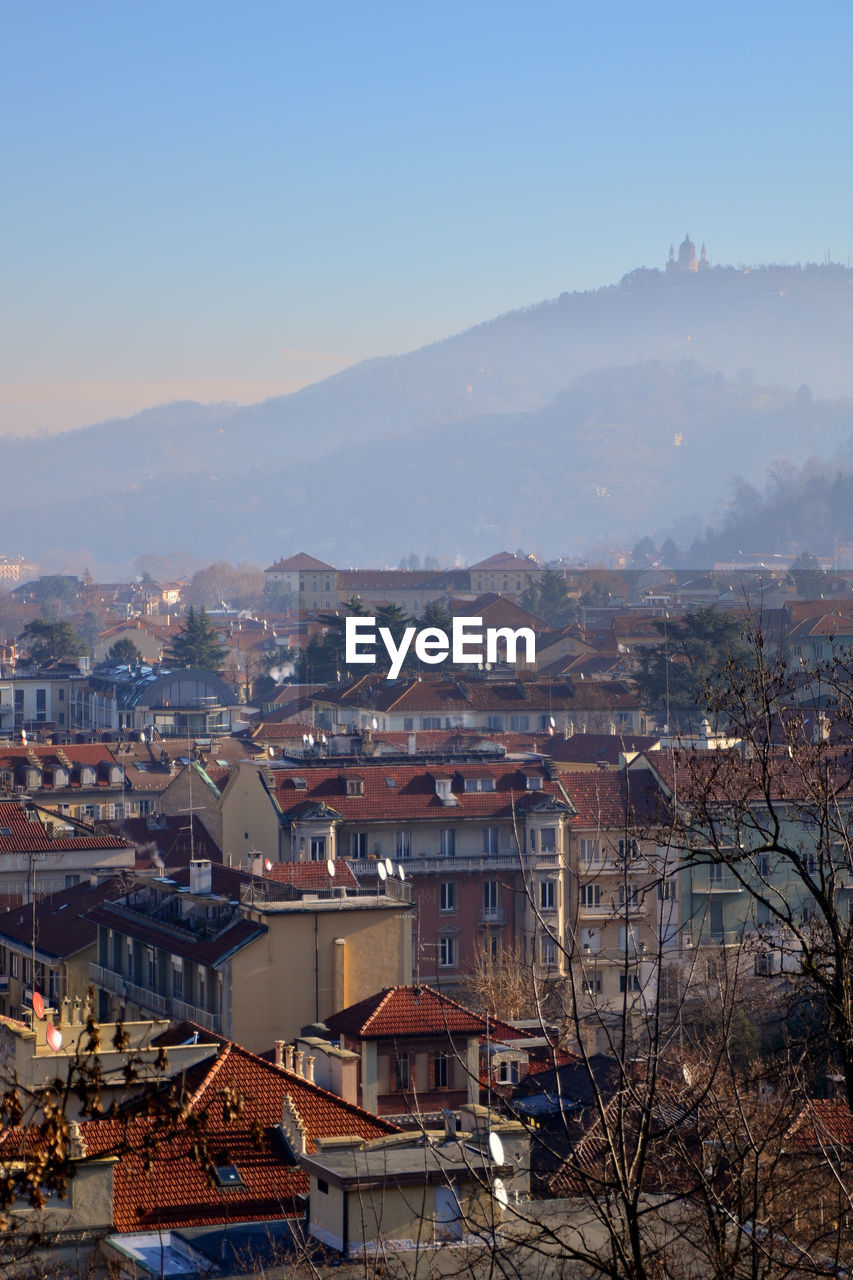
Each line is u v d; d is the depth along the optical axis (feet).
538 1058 297.33
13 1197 115.55
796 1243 131.75
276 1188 210.59
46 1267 182.09
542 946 495.41
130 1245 194.29
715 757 155.22
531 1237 135.74
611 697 652.07
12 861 568.00
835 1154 134.92
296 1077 242.37
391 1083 298.76
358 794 552.41
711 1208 123.03
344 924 376.89
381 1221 188.75
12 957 469.57
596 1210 123.95
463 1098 298.56
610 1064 259.80
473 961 529.04
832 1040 146.61
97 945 438.40
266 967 370.53
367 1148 209.87
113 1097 228.22
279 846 540.11
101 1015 416.46
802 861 152.56
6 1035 274.16
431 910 528.22
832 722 161.27
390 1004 309.22
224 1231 197.26
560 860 516.32
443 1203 188.55
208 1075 239.30
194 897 404.57
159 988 401.08
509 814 538.88
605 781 545.03
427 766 567.18
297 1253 185.78
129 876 469.16
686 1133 144.15
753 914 420.36
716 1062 133.80
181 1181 207.41
